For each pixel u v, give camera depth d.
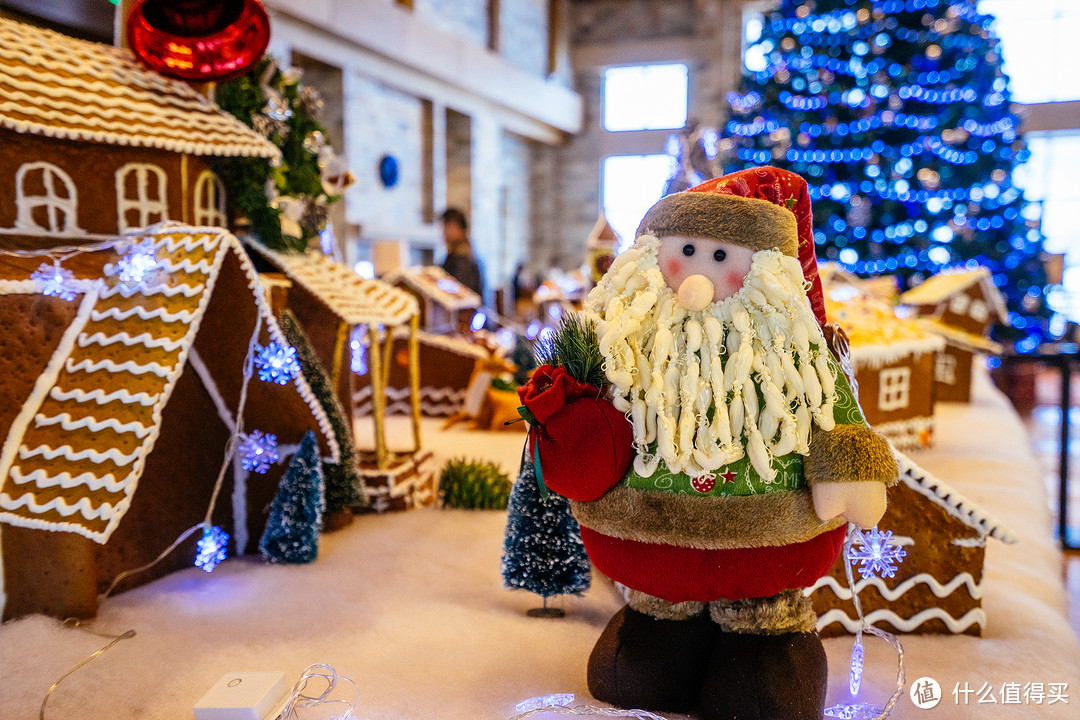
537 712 1.36
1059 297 9.38
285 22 7.09
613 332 1.28
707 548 1.26
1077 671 1.61
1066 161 10.90
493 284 11.51
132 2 2.32
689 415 1.24
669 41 12.75
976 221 6.10
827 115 6.20
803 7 6.27
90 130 1.92
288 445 2.17
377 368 2.63
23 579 1.65
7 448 1.66
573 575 1.74
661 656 1.36
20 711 1.32
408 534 2.36
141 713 1.34
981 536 1.73
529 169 13.79
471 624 1.71
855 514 1.21
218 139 2.22
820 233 6.25
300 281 2.43
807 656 1.31
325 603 1.82
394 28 8.51
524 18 12.08
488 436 3.97
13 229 1.87
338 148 8.21
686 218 1.33
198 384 2.04
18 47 1.94
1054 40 10.73
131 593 1.86
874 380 3.18
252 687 1.27
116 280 1.83
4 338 1.65
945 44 5.96
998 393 5.32
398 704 1.37
